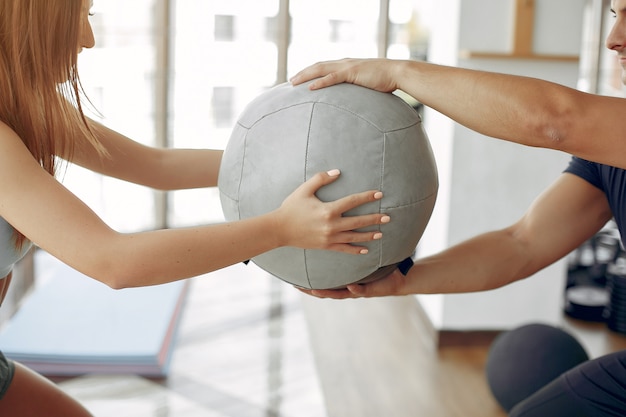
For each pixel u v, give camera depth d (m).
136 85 4.97
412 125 1.33
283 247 1.31
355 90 1.34
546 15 3.47
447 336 3.61
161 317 3.51
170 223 5.25
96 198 4.96
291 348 3.50
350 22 5.32
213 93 5.18
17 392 1.55
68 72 1.42
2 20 1.34
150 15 4.93
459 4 3.45
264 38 5.20
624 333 3.77
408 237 1.33
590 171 1.72
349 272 1.33
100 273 1.25
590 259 4.57
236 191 1.33
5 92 1.36
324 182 1.23
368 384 3.15
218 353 3.38
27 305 3.58
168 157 1.78
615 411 1.57
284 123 1.29
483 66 3.49
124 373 3.05
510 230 1.77
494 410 2.95
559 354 2.79
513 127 1.29
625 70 1.45
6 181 1.26
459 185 3.59
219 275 4.59
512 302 3.65
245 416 2.80
